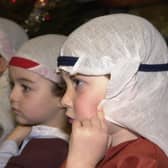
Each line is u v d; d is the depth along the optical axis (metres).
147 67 0.98
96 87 0.96
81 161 0.96
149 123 0.96
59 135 1.43
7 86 1.82
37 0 2.32
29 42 1.52
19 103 1.45
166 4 2.26
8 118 1.79
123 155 0.94
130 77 0.95
